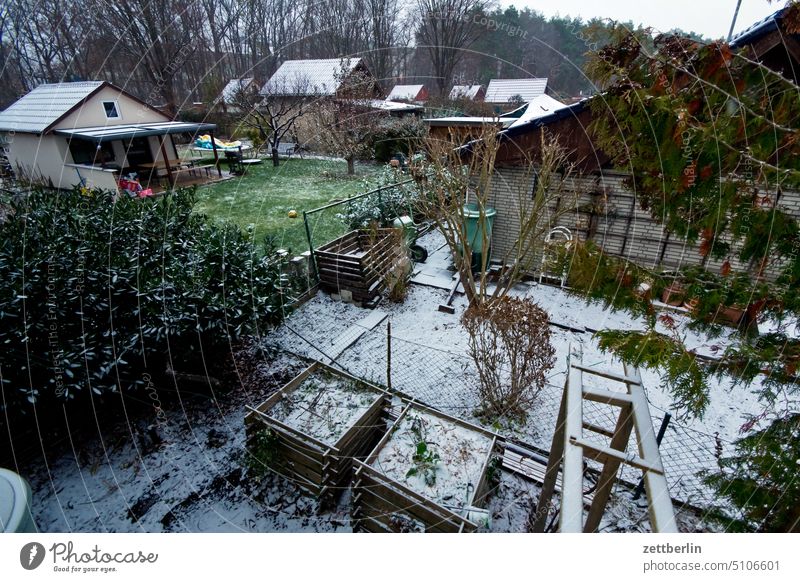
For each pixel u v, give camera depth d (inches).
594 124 94.8
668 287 88.0
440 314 265.9
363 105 559.5
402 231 301.7
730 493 92.4
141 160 569.9
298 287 275.6
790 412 97.6
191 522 141.3
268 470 153.9
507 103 430.3
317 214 424.5
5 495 83.5
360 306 274.4
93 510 143.3
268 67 618.8
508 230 298.4
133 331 156.9
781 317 78.4
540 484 154.5
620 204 233.8
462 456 141.7
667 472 154.5
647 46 82.9
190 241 188.1
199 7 407.2
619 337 92.6
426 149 286.4
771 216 73.0
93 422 172.7
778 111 70.8
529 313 170.2
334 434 151.8
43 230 152.0
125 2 376.5
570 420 82.3
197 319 166.7
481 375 184.1
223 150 642.2
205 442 169.8
